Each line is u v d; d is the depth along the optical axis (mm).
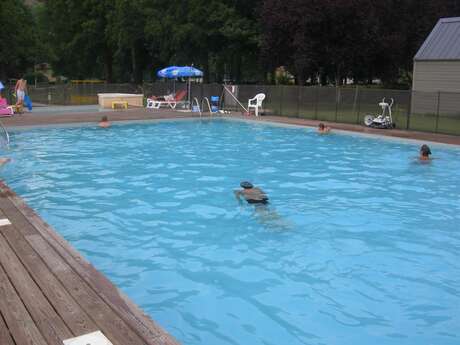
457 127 18500
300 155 13477
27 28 42375
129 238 6848
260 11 31375
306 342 4230
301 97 22531
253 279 5543
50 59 45875
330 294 5180
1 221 6594
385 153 13766
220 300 5020
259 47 32875
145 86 33031
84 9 48688
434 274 5711
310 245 6648
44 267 4957
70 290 4395
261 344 4207
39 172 11117
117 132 17906
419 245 6684
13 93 28328
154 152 13828
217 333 4379
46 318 3844
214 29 34031
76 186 9836
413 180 10594
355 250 6477
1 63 42125
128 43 42812
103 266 5867
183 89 28969
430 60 23750
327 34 27922
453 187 9984
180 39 34781
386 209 8406
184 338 4293
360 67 30562
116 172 11172
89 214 7953
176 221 7625
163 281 5469
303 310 4816
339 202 8828
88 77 62781
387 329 4453
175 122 20984
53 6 50312
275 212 8156
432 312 4785
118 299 4223
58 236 5969
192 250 6422
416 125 19031
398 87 36656
